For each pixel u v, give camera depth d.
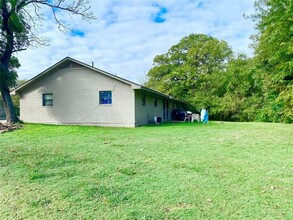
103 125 14.15
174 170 5.00
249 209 3.31
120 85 13.87
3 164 5.42
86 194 3.88
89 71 14.55
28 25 14.57
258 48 14.45
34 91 15.88
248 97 24.53
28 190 4.07
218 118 26.39
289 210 3.27
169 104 22.42
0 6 12.78
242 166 5.24
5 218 3.24
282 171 4.89
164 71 30.41
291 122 17.94
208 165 5.32
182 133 10.35
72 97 14.90
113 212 3.32
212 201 3.58
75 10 14.55
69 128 11.96
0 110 25.17
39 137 9.09
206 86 27.56
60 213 3.32
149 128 12.59
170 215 3.21
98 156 6.11
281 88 13.26
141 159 5.84
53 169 5.11
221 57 28.73
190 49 28.70
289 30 10.48
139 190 4.00
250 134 10.05
